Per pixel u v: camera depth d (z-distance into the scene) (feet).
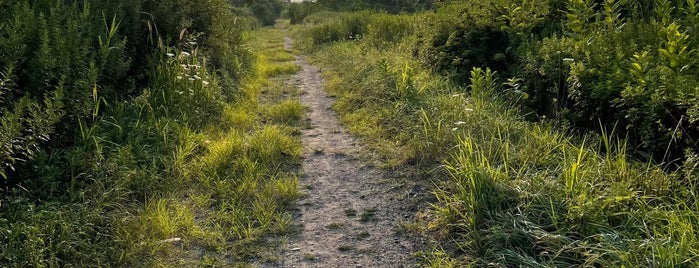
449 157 16.75
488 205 12.78
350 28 59.93
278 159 18.30
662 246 9.92
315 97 28.99
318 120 24.02
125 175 14.79
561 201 12.09
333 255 12.32
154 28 25.49
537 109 20.38
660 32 17.43
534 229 11.53
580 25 20.88
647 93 14.97
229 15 36.96
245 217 13.82
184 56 23.70
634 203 11.96
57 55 16.43
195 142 18.94
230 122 22.09
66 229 11.62
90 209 13.11
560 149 15.76
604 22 21.48
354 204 14.97
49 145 15.57
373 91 25.77
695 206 11.62
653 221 11.26
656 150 14.42
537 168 14.75
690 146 13.48
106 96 19.22
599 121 16.21
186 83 22.45
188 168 16.81
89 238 12.00
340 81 31.45
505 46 26.08
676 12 22.07
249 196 15.25
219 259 12.06
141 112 19.47
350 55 39.96
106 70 19.42
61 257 11.27
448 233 12.72
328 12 115.34
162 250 12.24
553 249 10.92
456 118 18.86
